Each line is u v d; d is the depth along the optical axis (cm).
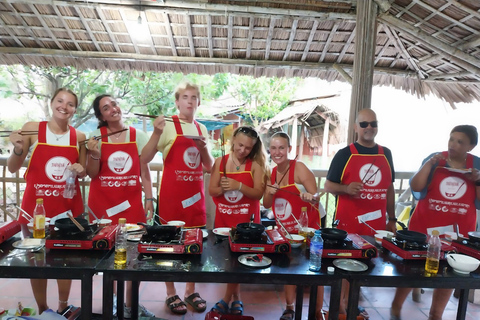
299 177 278
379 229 277
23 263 175
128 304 274
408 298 331
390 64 441
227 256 197
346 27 388
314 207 270
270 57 435
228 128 996
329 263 192
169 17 387
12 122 866
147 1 359
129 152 286
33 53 423
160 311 282
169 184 294
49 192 261
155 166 378
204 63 436
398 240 216
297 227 274
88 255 190
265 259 192
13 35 408
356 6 357
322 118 956
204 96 913
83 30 404
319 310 264
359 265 190
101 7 369
